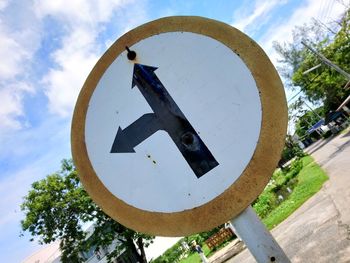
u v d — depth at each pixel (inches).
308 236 246.1
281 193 653.9
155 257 1379.2
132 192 43.9
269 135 39.4
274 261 39.8
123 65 47.8
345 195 298.5
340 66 950.4
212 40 43.9
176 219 41.5
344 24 784.9
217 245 663.1
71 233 701.3
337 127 1667.1
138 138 44.9
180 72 44.8
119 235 717.9
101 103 47.8
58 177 724.0
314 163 802.2
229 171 40.6
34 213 679.1
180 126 43.4
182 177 42.3
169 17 46.8
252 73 41.3
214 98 42.7
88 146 47.3
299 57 1322.6
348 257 169.3
